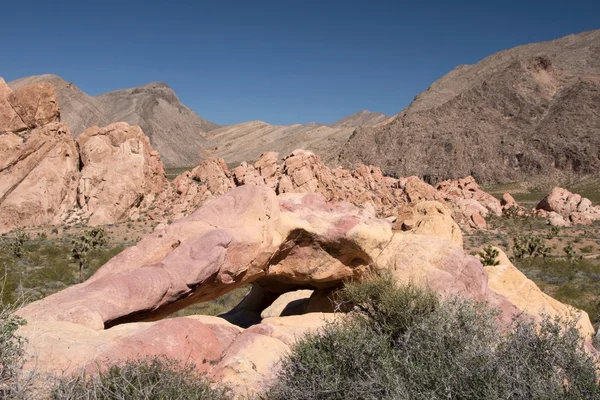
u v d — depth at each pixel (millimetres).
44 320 7398
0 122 57406
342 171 74750
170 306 9422
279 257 11711
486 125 185625
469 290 11609
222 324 9727
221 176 66250
